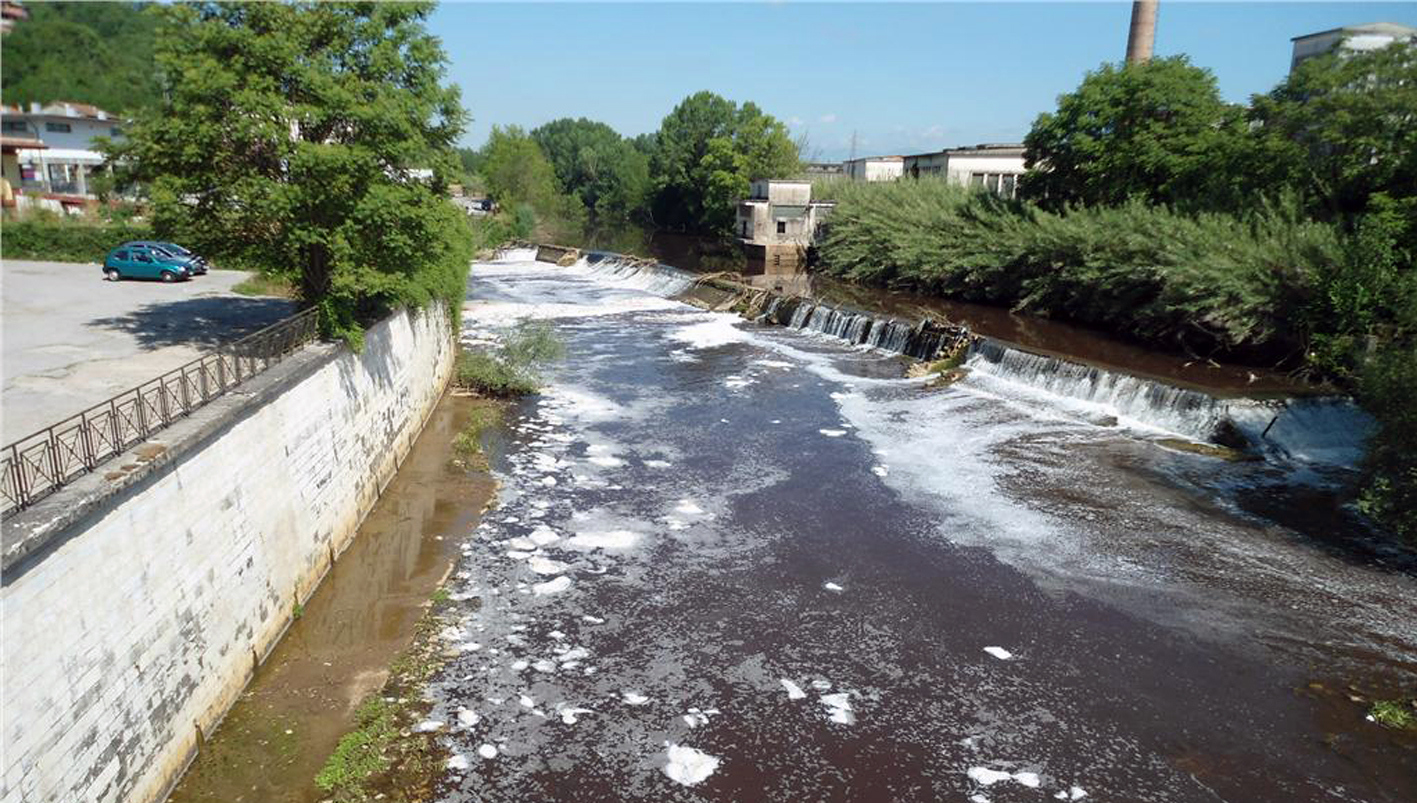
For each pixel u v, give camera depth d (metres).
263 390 15.23
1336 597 17.69
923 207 57.66
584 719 13.61
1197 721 13.85
